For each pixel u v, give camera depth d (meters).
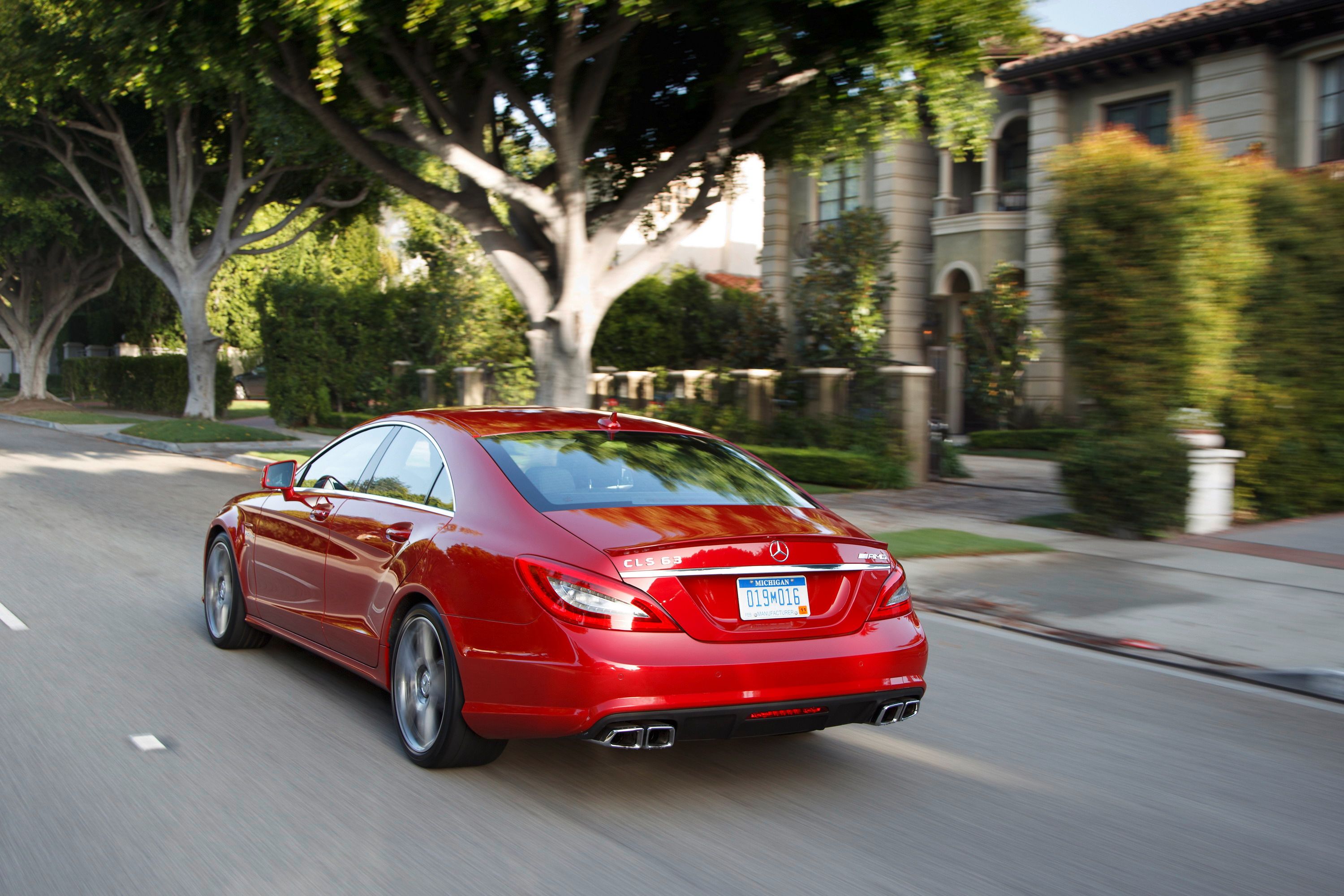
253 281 44.47
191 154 26.88
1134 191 11.28
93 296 41.12
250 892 3.43
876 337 22.06
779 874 3.68
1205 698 6.22
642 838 3.95
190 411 27.53
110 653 6.41
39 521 11.98
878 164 25.80
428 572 4.54
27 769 4.49
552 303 15.40
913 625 4.55
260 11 12.70
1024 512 13.88
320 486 5.89
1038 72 23.16
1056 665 6.89
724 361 23.45
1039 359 23.81
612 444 5.09
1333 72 19.73
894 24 11.83
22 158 28.53
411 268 45.56
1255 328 12.23
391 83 15.09
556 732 4.00
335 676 6.02
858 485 16.42
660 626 3.97
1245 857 3.97
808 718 4.20
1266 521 12.65
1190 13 21.61
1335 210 12.78
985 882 3.68
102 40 16.34
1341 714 5.99
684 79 15.60
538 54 15.00
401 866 3.64
